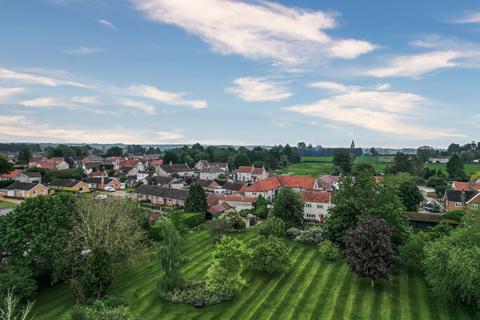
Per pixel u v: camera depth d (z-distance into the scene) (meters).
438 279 39.56
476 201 84.25
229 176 178.50
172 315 39.34
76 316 31.50
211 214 86.06
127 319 31.47
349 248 46.78
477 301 38.19
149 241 60.09
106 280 41.78
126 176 172.88
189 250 61.28
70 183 133.62
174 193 106.31
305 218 84.25
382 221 47.53
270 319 38.44
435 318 38.56
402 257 49.50
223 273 43.12
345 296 43.62
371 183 58.69
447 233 53.75
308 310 40.38
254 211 87.75
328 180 140.00
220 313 39.75
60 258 43.25
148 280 48.50
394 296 43.62
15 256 42.59
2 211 95.62
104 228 49.59
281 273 50.75
